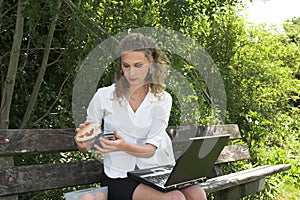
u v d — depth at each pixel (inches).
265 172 170.4
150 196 108.3
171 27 175.0
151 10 179.9
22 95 188.4
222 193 161.2
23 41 192.5
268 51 308.0
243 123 267.0
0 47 188.1
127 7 172.6
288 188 245.4
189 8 176.7
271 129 283.9
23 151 112.3
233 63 290.4
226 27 281.6
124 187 112.0
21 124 174.1
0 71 190.1
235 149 183.3
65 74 196.9
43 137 117.6
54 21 167.0
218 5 186.4
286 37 360.8
